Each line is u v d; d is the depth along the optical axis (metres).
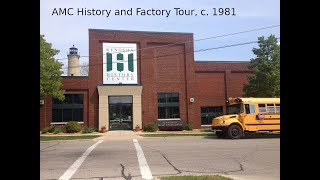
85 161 12.86
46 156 14.41
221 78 36.31
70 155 14.72
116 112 33.06
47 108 32.44
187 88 34.62
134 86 33.22
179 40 35.00
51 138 25.09
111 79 33.31
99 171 10.70
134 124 32.94
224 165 11.58
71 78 32.97
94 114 32.78
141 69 33.91
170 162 12.32
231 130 23.08
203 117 35.47
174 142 20.39
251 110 23.62
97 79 33.12
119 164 12.01
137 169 10.97
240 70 36.66
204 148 16.58
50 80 27.67
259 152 14.86
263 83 29.03
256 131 23.53
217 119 24.08
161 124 33.22
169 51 34.72
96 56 33.25
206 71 35.94
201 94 35.59
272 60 29.23
